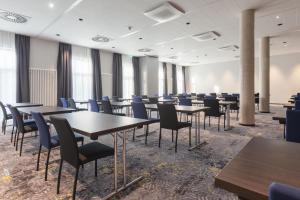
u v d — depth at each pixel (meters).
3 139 4.25
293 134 1.95
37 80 7.36
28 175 2.51
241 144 3.83
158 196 2.01
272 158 1.03
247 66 5.36
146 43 8.23
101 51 9.70
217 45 8.74
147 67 11.34
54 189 2.16
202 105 5.86
